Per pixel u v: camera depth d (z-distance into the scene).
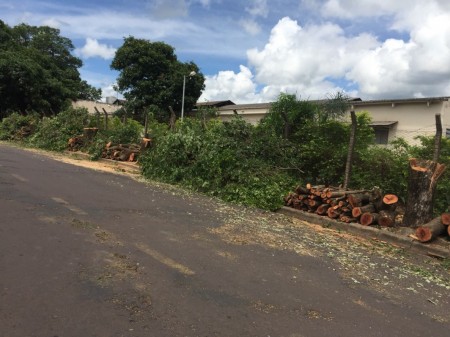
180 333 3.54
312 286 5.08
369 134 12.78
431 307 4.96
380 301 4.91
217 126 13.85
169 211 8.39
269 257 6.04
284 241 7.14
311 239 7.65
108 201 8.53
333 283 5.31
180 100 41.81
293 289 4.89
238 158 12.17
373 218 8.91
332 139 12.62
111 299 4.02
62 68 55.97
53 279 4.30
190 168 12.84
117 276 4.57
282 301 4.48
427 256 7.57
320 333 3.86
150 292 4.28
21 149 19.52
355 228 8.95
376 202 9.20
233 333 3.65
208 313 3.98
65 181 10.42
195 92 42.12
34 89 36.81
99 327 3.48
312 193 10.17
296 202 10.48
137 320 3.68
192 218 8.02
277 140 12.95
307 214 10.01
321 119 13.42
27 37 55.22
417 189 8.58
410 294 5.32
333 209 9.58
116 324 3.56
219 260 5.58
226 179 11.86
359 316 4.38
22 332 3.29
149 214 7.83
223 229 7.42
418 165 8.64
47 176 10.88
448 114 24.72
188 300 4.21
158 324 3.65
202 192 11.91
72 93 42.72
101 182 11.15
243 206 10.61
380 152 11.47
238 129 13.19
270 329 3.81
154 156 14.28
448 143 11.30
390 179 11.04
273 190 10.96
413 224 8.58
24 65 35.88
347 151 11.66
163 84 41.19
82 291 4.11
